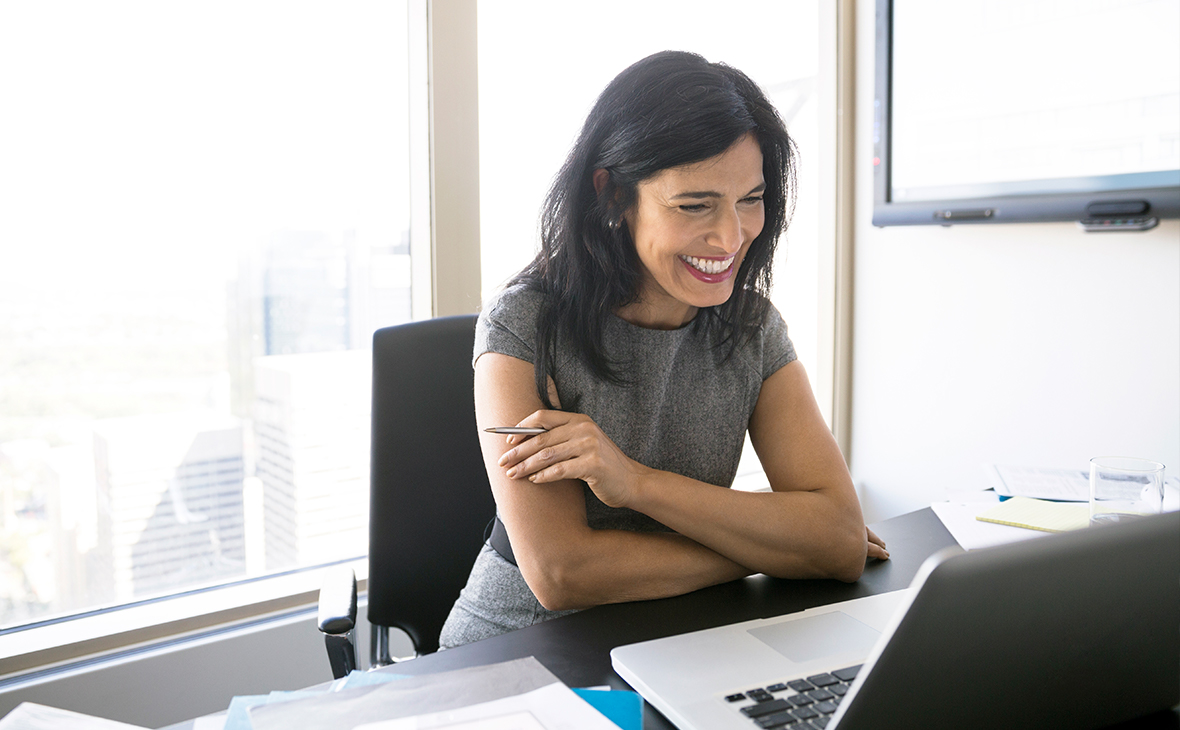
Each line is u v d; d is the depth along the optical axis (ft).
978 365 7.54
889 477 8.39
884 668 1.50
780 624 2.59
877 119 7.84
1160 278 6.30
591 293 3.35
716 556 3.06
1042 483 4.38
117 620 5.16
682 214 3.04
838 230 8.43
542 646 2.57
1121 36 6.14
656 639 2.57
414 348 4.06
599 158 3.18
